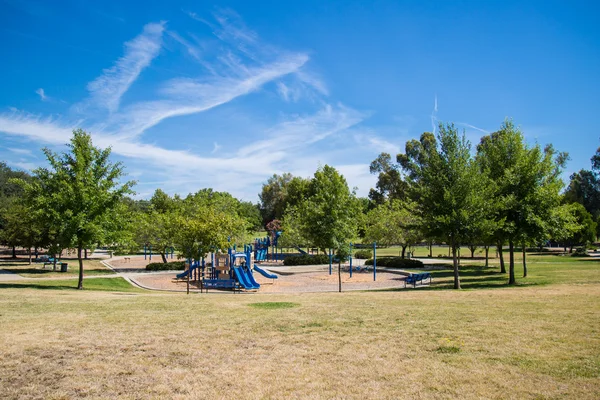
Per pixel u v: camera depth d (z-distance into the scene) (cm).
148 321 1182
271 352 878
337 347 908
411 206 4022
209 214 2434
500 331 1012
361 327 1090
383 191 9294
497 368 757
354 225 2620
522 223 2388
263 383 711
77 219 2228
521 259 4644
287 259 4597
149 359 834
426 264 4222
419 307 1397
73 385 705
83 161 2336
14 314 1296
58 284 2609
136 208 8694
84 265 4409
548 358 802
